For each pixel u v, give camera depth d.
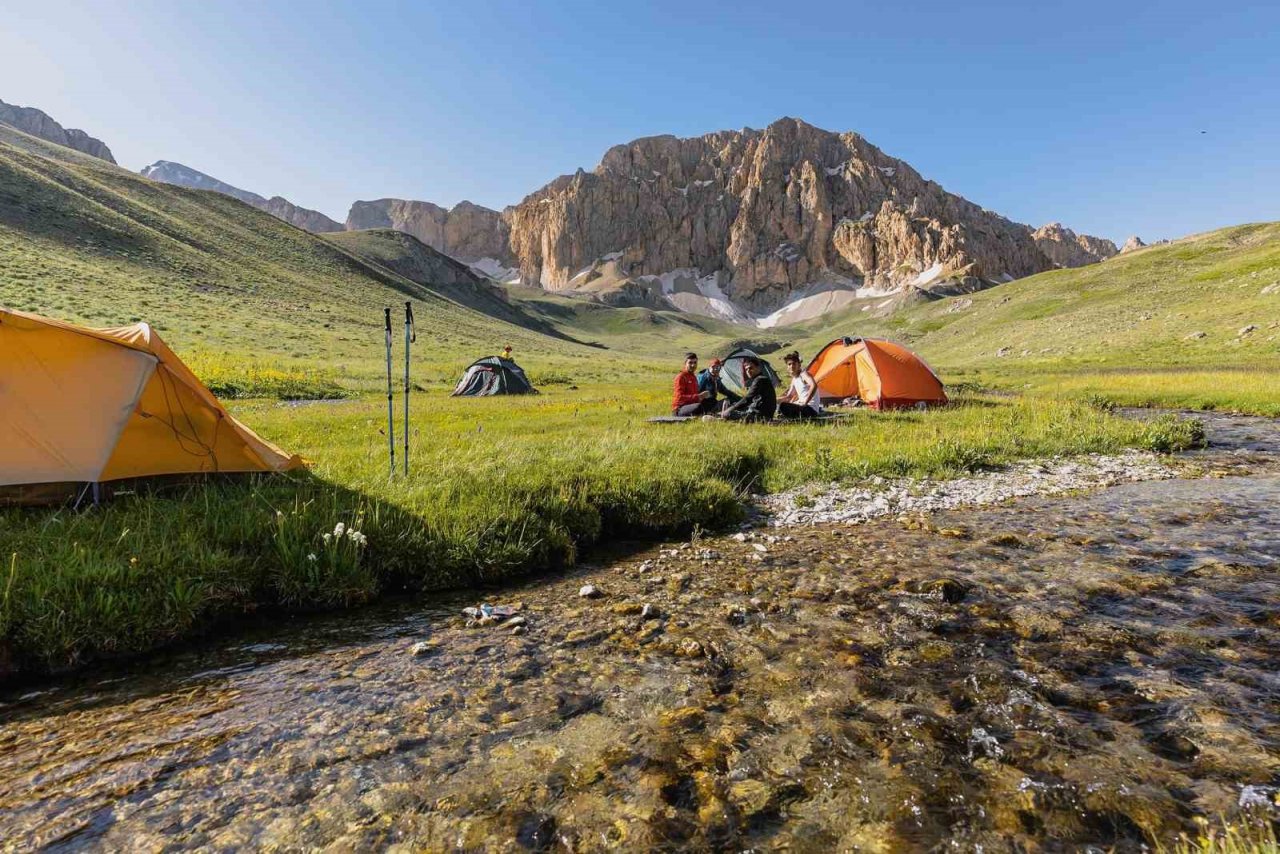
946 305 187.25
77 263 76.62
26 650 5.07
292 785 3.53
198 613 5.84
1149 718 4.02
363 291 136.12
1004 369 67.50
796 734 3.93
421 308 141.12
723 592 6.70
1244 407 24.91
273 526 7.04
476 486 9.02
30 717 4.38
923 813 3.19
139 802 3.41
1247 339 55.66
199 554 6.26
